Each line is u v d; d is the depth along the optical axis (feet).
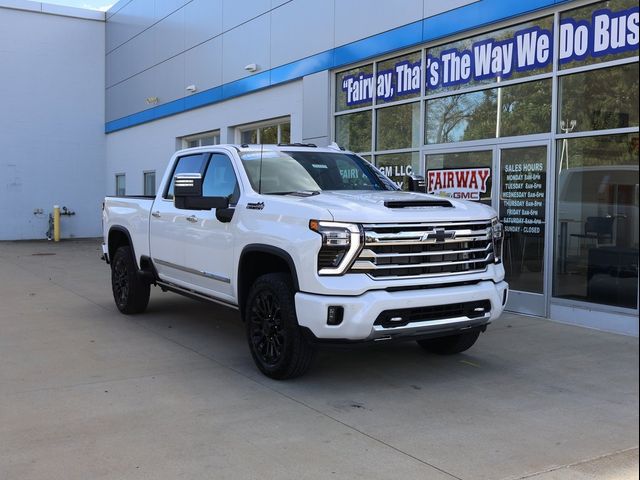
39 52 72.08
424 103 32.83
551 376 18.38
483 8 28.60
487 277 17.53
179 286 23.07
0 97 70.18
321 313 15.43
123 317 26.86
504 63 28.48
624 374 18.57
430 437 13.74
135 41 66.49
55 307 29.37
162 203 24.00
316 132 39.83
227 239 19.29
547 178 26.58
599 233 24.89
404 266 16.12
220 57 50.39
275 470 12.03
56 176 73.72
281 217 16.96
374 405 15.76
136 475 11.75
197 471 11.94
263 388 17.06
